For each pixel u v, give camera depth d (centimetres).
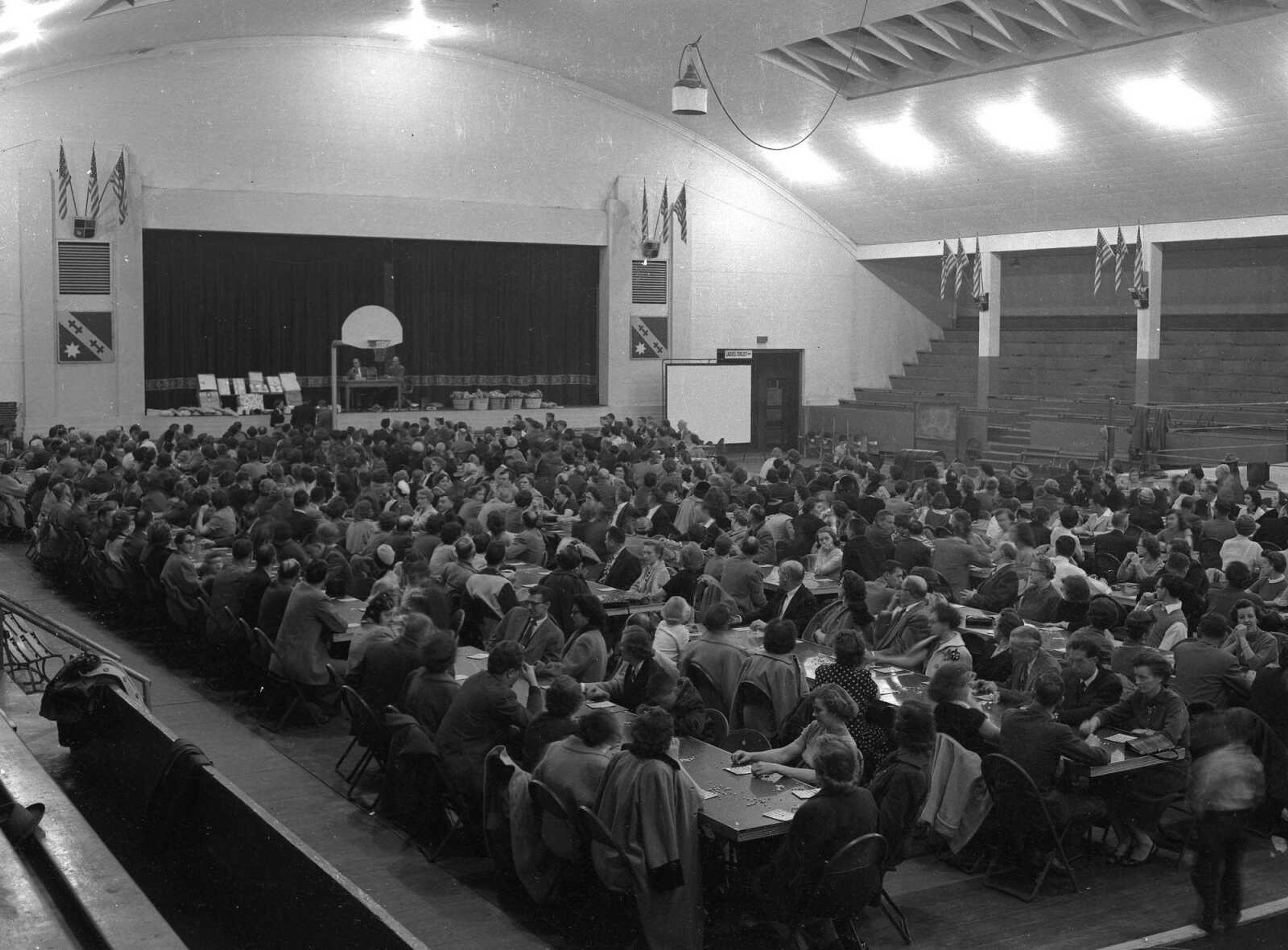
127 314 2756
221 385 2930
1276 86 2228
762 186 3497
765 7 2436
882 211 3394
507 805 725
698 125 3281
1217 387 3047
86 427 2730
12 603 1060
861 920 720
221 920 637
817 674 840
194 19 2464
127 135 2727
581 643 941
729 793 695
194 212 2806
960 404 3247
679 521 1686
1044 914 730
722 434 3278
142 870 707
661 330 3381
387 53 2970
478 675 788
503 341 3275
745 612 1172
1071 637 902
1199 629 897
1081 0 2178
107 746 833
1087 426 2866
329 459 2164
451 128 3064
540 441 2330
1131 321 3472
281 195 2891
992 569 1304
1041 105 2619
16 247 2634
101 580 1456
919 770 680
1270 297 3144
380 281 3127
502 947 677
